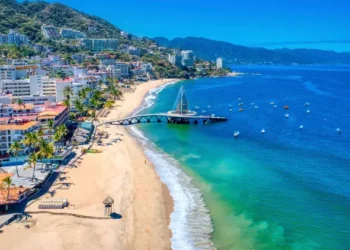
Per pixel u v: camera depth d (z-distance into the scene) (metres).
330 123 195.25
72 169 116.81
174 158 132.50
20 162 119.56
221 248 73.50
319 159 129.00
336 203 92.44
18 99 184.12
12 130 126.81
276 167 120.50
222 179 110.12
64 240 74.19
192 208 90.81
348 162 125.25
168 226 81.94
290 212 88.06
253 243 75.19
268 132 175.12
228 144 152.75
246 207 91.00
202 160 129.38
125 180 107.94
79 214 85.06
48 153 109.81
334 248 73.06
